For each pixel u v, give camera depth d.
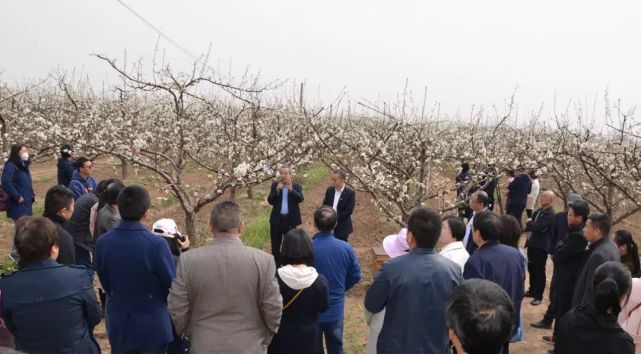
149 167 8.10
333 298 4.24
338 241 4.32
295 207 7.38
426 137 9.20
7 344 3.17
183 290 2.93
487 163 9.71
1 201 7.47
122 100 13.52
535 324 5.96
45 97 22.02
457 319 1.61
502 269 3.68
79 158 6.98
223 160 12.54
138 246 3.23
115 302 3.29
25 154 7.67
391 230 11.06
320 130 10.52
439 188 9.76
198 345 2.92
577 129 12.63
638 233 12.47
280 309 3.07
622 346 2.66
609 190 10.58
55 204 4.30
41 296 2.76
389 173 10.80
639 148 10.66
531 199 11.71
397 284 2.92
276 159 9.71
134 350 3.28
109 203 4.71
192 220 8.40
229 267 2.95
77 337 2.88
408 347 2.86
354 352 5.25
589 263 4.12
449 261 3.01
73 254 4.20
